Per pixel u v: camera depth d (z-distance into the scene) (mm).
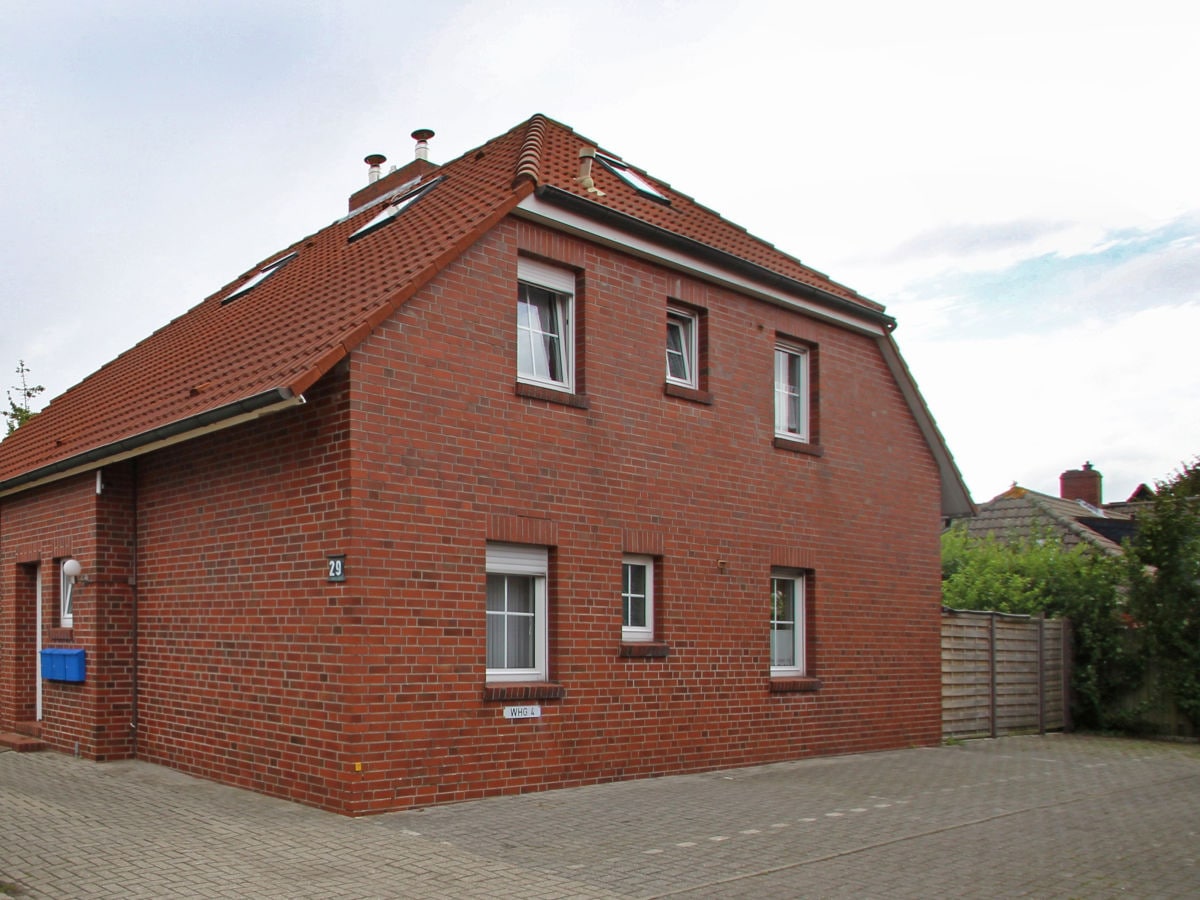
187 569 11320
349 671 9164
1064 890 7477
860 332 15352
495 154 14086
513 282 10883
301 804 9562
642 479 12023
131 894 6758
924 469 16391
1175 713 17938
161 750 11617
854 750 14562
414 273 9930
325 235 16547
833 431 14812
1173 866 8273
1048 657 18594
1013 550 23328
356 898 6754
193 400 10750
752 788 11227
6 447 16672
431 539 9844
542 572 11070
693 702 12328
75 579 12438
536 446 10898
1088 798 11375
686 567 12438
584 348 11562
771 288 13695
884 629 15273
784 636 14125
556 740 10781
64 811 9141
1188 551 17891
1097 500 34250
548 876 7367
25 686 14016
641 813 9625
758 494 13508
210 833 8375
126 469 12289
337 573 9336
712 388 13039
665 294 12578
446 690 9820
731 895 7066
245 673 10375
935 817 9938
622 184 13828
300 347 9898
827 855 8250
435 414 10000
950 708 16641
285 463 10047
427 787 9609
